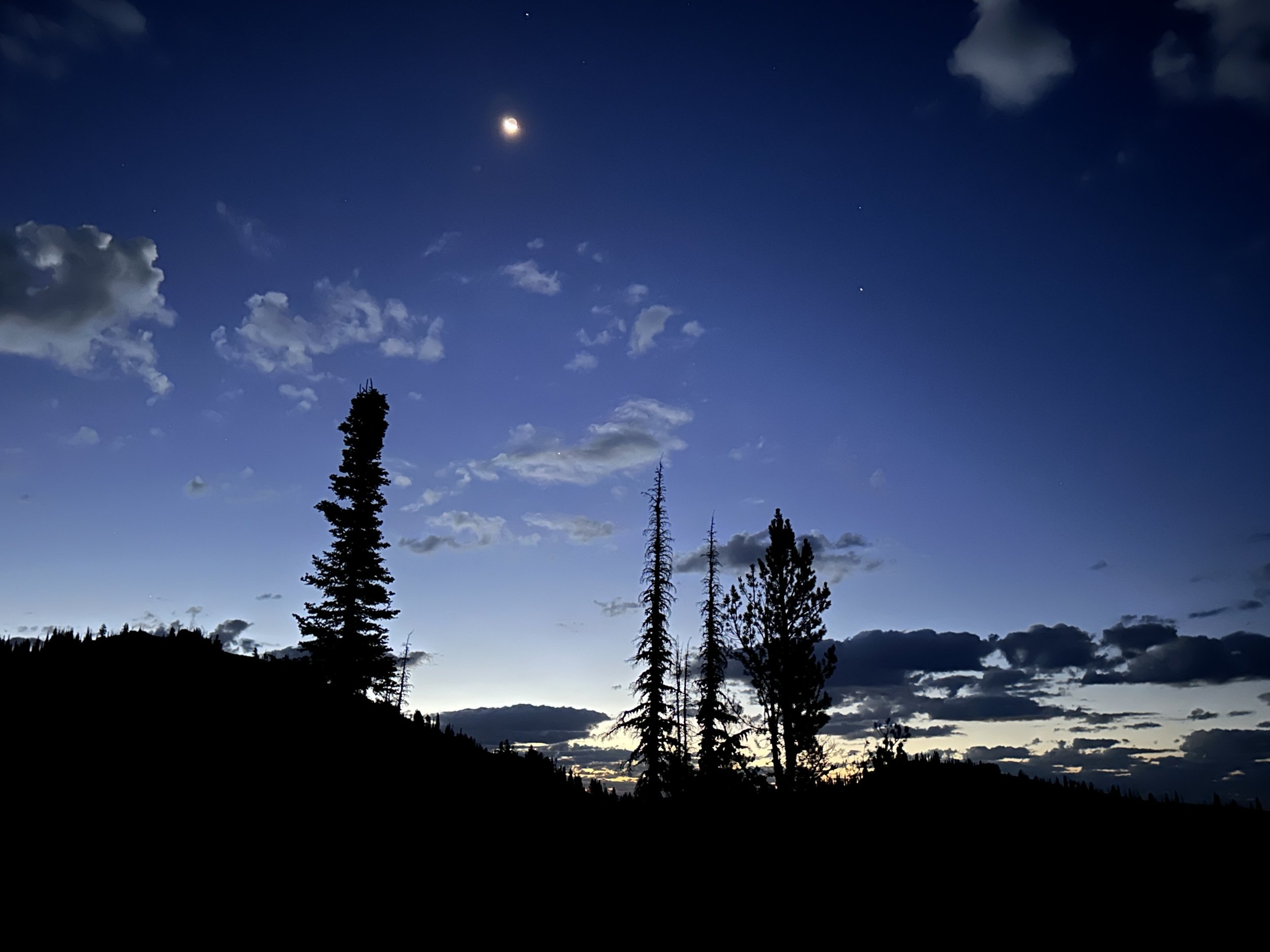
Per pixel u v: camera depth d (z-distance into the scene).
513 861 24.02
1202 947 16.81
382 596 38.91
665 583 40.44
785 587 32.25
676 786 34.28
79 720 24.31
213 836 19.53
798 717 30.31
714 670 39.41
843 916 18.94
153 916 15.49
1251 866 20.95
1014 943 17.11
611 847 26.83
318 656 37.28
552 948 18.11
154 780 21.67
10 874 15.62
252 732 27.81
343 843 21.47
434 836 24.30
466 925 18.62
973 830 24.16
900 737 30.28
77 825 18.20
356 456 41.06
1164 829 23.91
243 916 16.39
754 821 27.61
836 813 26.72
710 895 21.23
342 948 16.16
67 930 14.38
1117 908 18.77
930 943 17.27
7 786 19.08
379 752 30.97
